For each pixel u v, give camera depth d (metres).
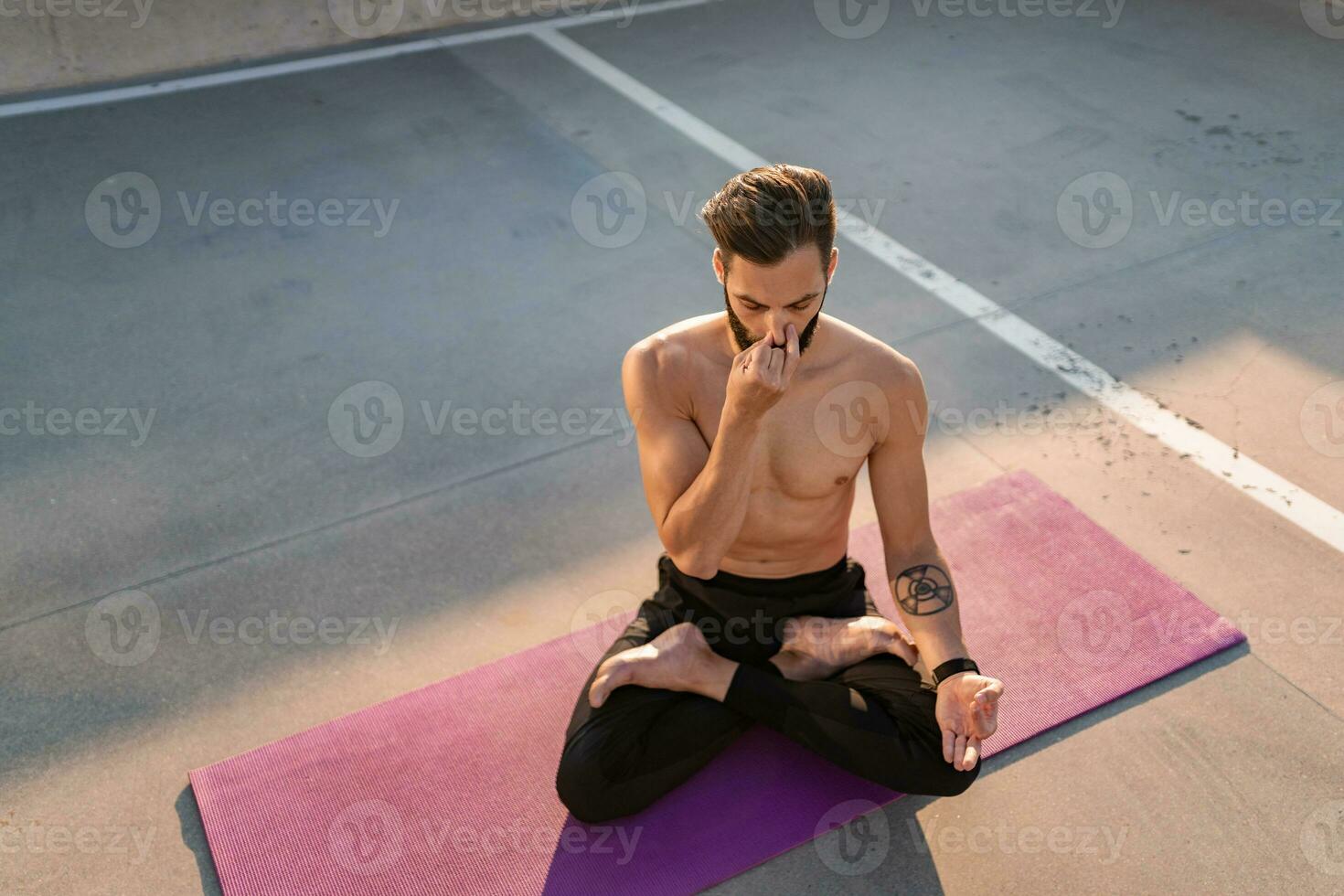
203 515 3.15
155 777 2.42
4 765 2.44
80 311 4.06
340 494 3.22
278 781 2.38
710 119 5.53
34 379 3.70
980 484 3.17
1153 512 3.08
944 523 3.02
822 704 2.17
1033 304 4.03
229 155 5.19
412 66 6.15
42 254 4.40
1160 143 5.19
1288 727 2.47
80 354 3.83
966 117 5.48
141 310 4.07
